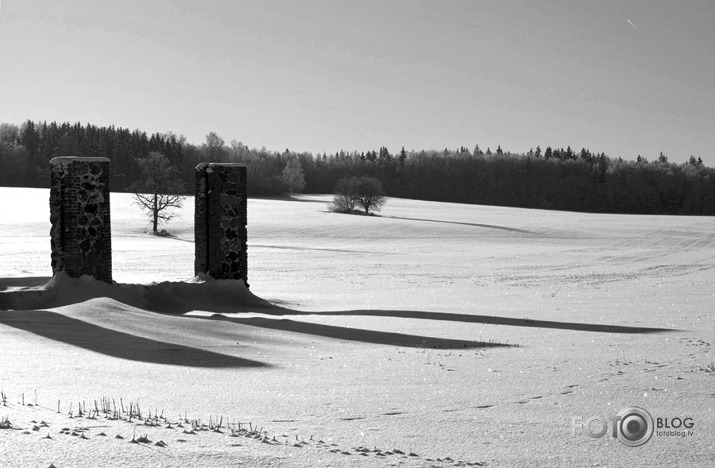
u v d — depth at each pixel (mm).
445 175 196500
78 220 23719
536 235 82125
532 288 35000
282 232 79312
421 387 11266
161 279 37594
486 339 17516
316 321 21062
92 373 11773
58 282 23266
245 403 9898
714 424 9047
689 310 24328
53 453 7176
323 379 11891
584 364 13594
